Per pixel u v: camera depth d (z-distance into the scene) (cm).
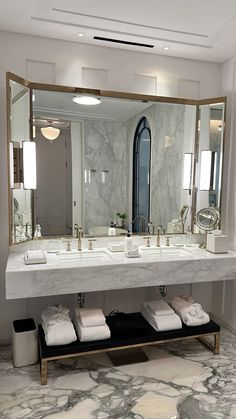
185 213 317
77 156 282
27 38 261
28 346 245
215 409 200
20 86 255
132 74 290
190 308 263
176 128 306
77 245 287
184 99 304
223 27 246
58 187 279
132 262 239
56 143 275
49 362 251
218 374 238
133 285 240
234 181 304
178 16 231
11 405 202
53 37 264
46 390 217
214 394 215
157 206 308
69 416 193
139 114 294
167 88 302
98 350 229
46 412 196
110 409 199
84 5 217
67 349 223
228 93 309
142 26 245
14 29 251
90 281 230
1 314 274
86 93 277
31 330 245
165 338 246
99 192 291
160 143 303
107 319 267
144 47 280
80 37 263
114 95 285
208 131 312
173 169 310
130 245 269
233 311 308
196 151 313
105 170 291
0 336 276
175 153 309
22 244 270
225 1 211
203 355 266
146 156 300
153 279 245
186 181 314
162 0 211
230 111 307
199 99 312
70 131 279
